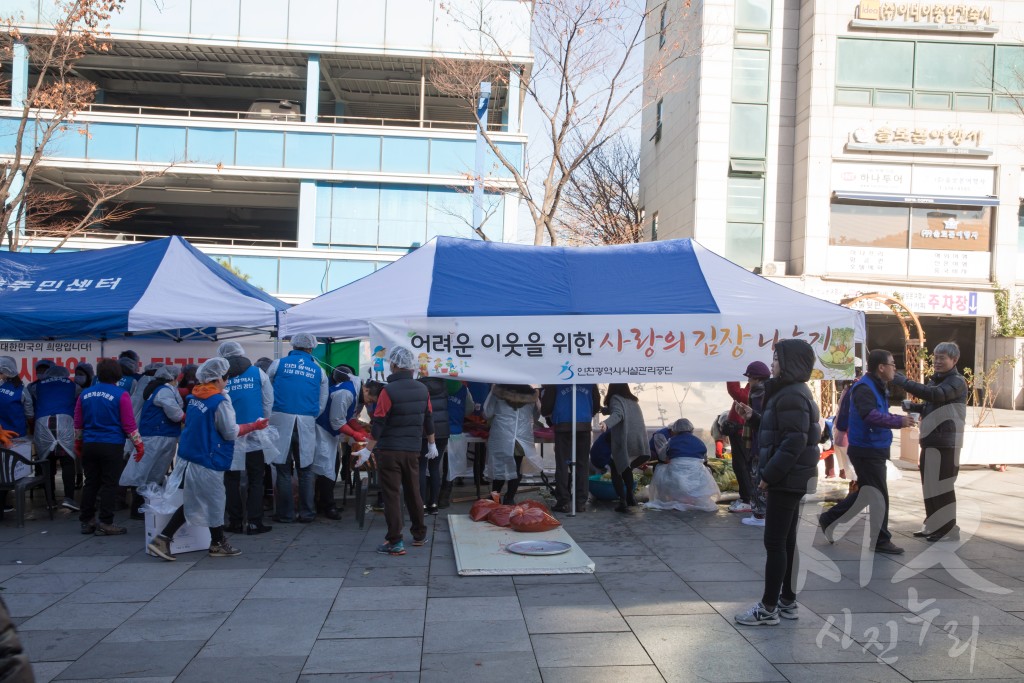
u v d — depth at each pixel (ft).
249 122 80.59
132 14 78.33
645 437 27.96
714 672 13.76
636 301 27.71
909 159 79.36
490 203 79.51
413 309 26.99
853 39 79.30
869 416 20.35
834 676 13.56
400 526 22.09
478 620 16.57
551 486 31.76
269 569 20.56
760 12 81.92
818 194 78.89
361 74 86.33
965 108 79.82
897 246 79.82
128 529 25.43
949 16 79.30
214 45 79.41
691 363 27.20
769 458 15.78
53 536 24.39
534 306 27.22
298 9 80.02
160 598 18.04
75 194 77.00
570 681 13.46
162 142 79.51
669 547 22.91
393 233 81.76
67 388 27.66
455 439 29.30
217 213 99.55
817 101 78.79
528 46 72.90
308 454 25.98
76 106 51.72
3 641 6.57
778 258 81.76
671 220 92.17
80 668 13.94
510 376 26.76
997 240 80.07
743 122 81.82
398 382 22.40
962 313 79.87
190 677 13.58
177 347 40.29
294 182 82.38
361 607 17.44
